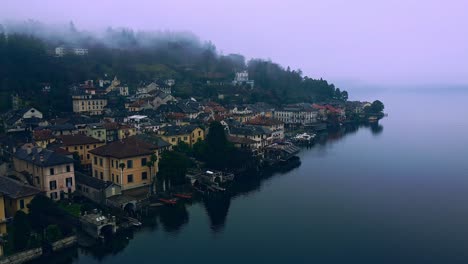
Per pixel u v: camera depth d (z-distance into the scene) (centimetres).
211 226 9444
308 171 15025
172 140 15188
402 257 7994
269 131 18262
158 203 10700
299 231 9225
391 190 12544
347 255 8069
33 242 7612
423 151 18988
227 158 13638
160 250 8156
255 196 11844
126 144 11506
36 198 8588
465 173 14675
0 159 12769
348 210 10694
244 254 8019
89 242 8325
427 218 10131
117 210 9581
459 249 8338
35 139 13525
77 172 11275
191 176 12156
